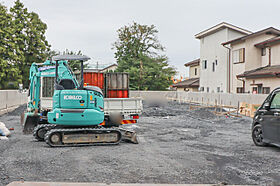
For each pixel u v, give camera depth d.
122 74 15.61
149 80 49.03
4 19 43.50
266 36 28.88
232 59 31.61
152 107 28.80
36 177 5.56
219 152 8.22
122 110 11.91
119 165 6.55
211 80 36.59
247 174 5.96
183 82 48.25
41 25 51.41
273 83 23.89
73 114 8.87
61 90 8.97
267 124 8.66
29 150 8.16
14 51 43.94
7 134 10.75
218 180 5.52
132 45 52.00
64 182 5.22
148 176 5.71
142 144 9.53
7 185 5.00
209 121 17.11
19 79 43.06
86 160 6.99
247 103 21.41
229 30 33.16
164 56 52.03
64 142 8.76
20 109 23.28
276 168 6.47
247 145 9.45
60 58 9.17
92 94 9.15
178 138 10.91
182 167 6.45
